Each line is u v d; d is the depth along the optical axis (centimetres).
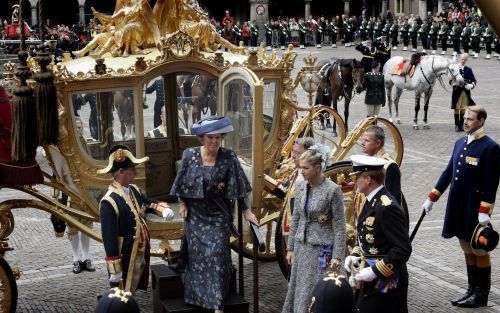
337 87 3788
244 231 1464
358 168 1169
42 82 1359
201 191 1308
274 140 1642
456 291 1639
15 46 5125
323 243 1272
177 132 1695
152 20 1587
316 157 1262
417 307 1545
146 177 1677
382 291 1159
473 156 1527
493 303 1576
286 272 1478
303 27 9112
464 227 1541
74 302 1605
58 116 1419
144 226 1312
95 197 1503
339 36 9431
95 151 1504
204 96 1622
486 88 5241
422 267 1795
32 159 1414
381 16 10038
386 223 1150
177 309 1324
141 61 1497
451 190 1556
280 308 1545
